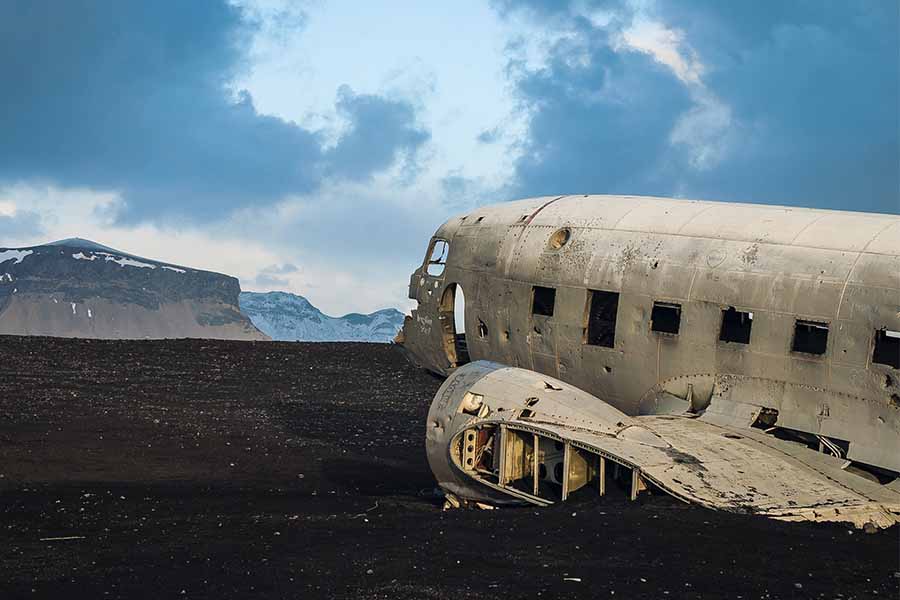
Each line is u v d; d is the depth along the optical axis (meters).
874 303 13.96
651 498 11.91
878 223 14.84
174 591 8.38
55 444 18.16
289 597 8.22
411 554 9.61
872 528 11.55
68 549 10.01
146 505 13.30
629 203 17.59
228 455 18.31
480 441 13.49
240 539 10.41
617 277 16.52
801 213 15.71
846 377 14.20
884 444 13.89
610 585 8.62
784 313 14.72
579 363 17.14
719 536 10.36
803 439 14.67
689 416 15.34
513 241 18.20
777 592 8.61
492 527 10.85
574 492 12.73
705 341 15.51
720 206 16.62
